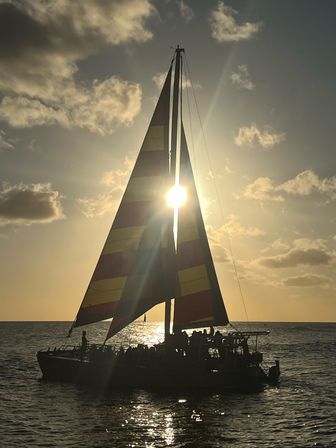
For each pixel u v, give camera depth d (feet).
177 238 135.85
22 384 134.92
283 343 379.14
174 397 116.37
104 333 541.34
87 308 131.44
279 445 82.69
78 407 106.11
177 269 133.08
